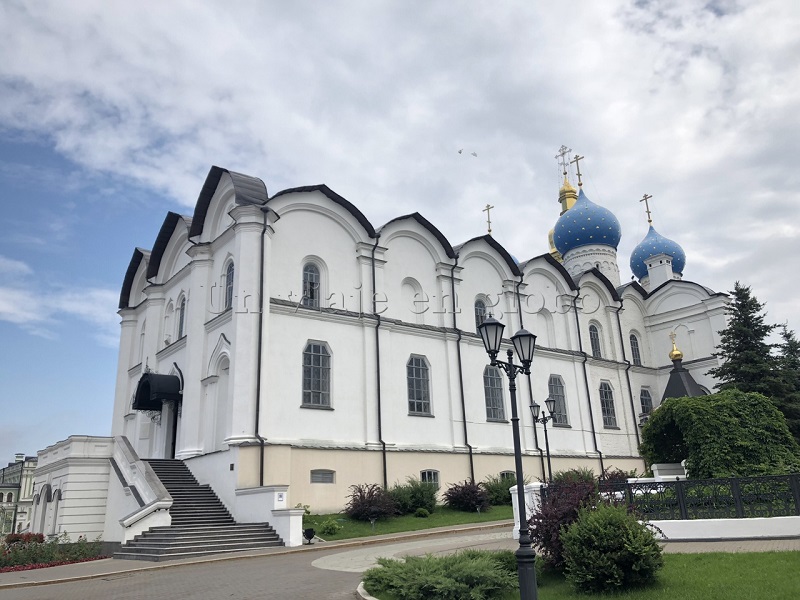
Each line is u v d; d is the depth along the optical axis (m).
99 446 28.56
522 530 10.28
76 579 16.78
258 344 25.98
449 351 33.47
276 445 25.12
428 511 27.41
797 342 43.66
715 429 23.86
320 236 30.06
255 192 28.08
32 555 22.14
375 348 30.28
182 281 32.91
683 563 12.67
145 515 22.05
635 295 46.59
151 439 33.47
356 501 25.59
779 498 15.41
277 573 15.73
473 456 32.41
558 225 54.06
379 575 12.28
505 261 38.16
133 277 39.66
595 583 11.45
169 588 14.42
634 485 17.11
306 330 28.25
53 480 29.91
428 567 11.77
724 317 43.00
